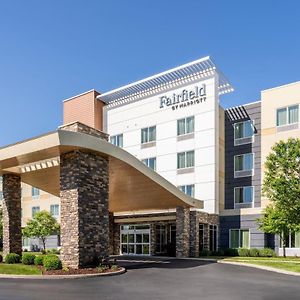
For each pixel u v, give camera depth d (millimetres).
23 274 16516
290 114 33750
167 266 22297
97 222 19234
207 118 36281
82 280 15273
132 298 11266
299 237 31469
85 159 19031
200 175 36156
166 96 39594
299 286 14281
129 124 42281
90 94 45219
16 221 24016
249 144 36531
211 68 36406
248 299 11398
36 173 24141
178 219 30812
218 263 24859
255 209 33844
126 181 24656
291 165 24844
